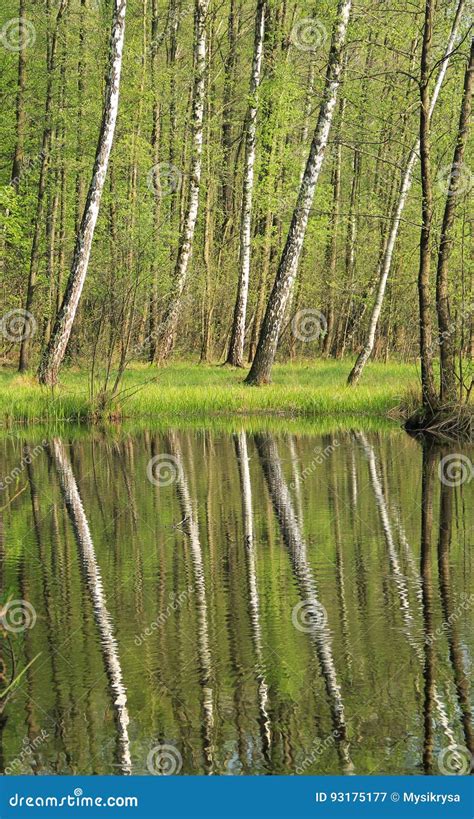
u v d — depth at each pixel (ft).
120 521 29.91
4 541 27.35
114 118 63.52
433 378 56.49
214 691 16.29
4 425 58.65
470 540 27.02
